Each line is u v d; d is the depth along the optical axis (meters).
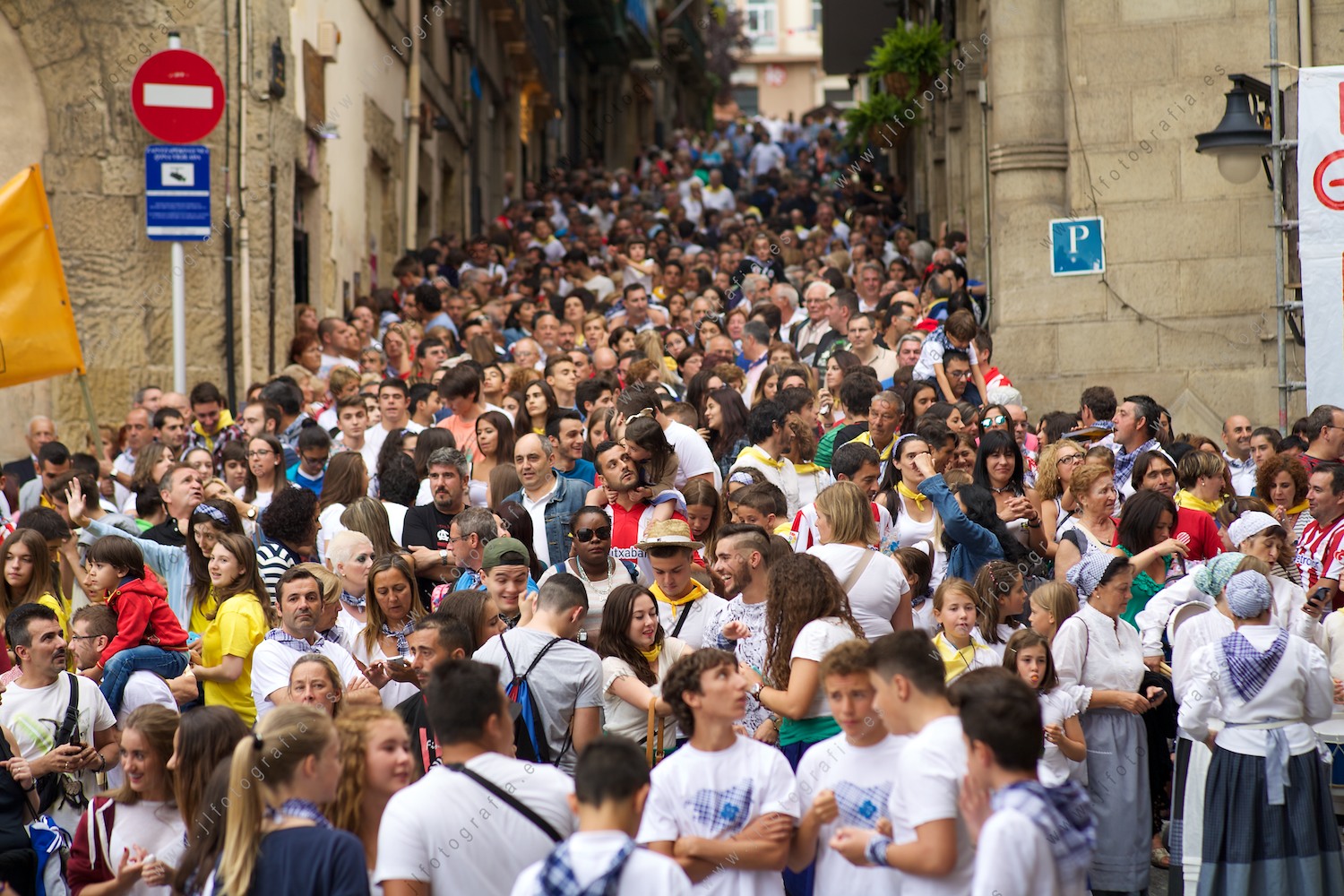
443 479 23.58
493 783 14.05
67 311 30.34
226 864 12.84
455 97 69.31
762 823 14.76
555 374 31.95
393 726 14.90
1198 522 23.77
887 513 22.77
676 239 66.00
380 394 29.94
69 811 18.78
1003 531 21.67
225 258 38.47
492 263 59.81
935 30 58.12
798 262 56.62
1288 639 18.45
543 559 23.56
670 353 38.03
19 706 18.47
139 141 38.12
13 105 37.59
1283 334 32.41
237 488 27.08
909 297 37.62
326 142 46.22
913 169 78.75
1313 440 27.42
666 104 135.62
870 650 14.28
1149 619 21.31
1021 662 18.97
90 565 20.06
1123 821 19.72
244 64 39.16
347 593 21.03
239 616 19.83
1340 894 18.59
